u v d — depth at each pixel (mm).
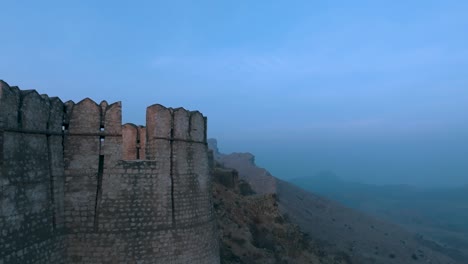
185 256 17141
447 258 77562
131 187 15969
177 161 17359
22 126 12961
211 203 19562
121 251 15508
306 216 83500
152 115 16734
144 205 16125
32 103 13453
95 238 15305
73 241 15156
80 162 15414
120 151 15914
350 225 87188
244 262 32719
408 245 79688
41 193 13844
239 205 44594
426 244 86375
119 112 16031
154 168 16500
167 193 16766
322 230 76312
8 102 12352
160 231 16359
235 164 118188
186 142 17953
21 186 12867
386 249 73625
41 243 13711
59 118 15062
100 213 15438
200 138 19047
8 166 12328
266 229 42375
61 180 15023
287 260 37969
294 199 95938
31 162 13383
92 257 15242
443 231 127125
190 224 17594
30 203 13258
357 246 71688
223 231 36531
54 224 14477
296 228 47688
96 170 15555
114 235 15484
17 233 12609
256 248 36281
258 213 45469
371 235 81938
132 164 16062
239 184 58688
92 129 15641
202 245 18094
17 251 12594
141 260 15812
